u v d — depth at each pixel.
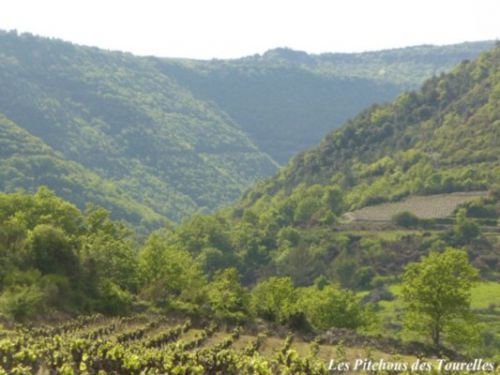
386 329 92.88
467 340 63.91
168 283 79.12
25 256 67.94
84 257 71.62
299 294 86.00
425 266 66.06
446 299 63.56
